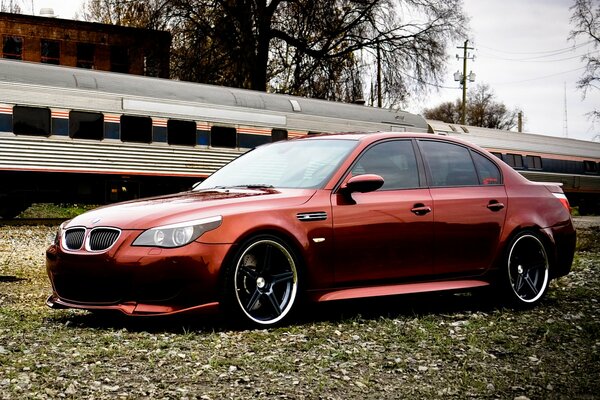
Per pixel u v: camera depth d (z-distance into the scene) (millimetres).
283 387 3879
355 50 31203
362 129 24906
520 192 6828
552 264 6867
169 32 30078
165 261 5020
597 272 9422
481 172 6699
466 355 4734
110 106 19359
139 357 4387
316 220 5570
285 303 5441
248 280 5348
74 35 35875
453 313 6203
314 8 29625
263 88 31312
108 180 19531
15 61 18141
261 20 30031
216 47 30156
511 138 33531
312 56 30984
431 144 6527
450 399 3797
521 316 6207
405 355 4684
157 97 20250
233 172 6500
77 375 3949
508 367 4488
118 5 30594
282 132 22828
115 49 36688
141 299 5062
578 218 32188
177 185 20938
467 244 6336
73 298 5363
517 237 6617
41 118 18250
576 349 5016
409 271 6027
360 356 4609
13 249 12320
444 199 6262
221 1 29922
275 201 5496
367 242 5785
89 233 5301
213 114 21312
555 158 35562
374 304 6570
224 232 5176
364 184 5703
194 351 4590
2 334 4965
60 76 18672
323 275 5590
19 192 18234
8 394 3557
